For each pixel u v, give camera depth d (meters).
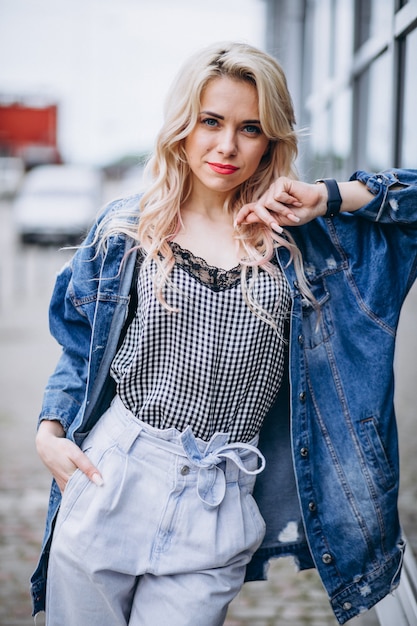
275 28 8.98
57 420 2.14
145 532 1.99
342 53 5.27
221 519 2.00
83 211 20.22
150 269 2.04
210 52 2.01
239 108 2.00
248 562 2.17
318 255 2.16
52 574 2.06
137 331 2.07
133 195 2.20
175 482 1.97
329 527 2.14
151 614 1.99
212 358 2.00
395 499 2.15
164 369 2.02
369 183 2.10
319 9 6.44
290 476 2.26
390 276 2.14
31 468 5.18
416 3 2.99
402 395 3.69
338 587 2.15
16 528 4.23
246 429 2.06
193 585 1.98
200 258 2.04
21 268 16.52
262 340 2.03
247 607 3.52
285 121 2.07
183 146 2.09
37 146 34.66
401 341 3.70
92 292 2.14
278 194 2.04
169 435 2.00
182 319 1.99
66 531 2.02
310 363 2.14
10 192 35.12
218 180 2.04
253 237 2.08
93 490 2.02
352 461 2.13
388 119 3.58
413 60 3.19
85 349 2.19
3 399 6.92
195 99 2.00
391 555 2.15
